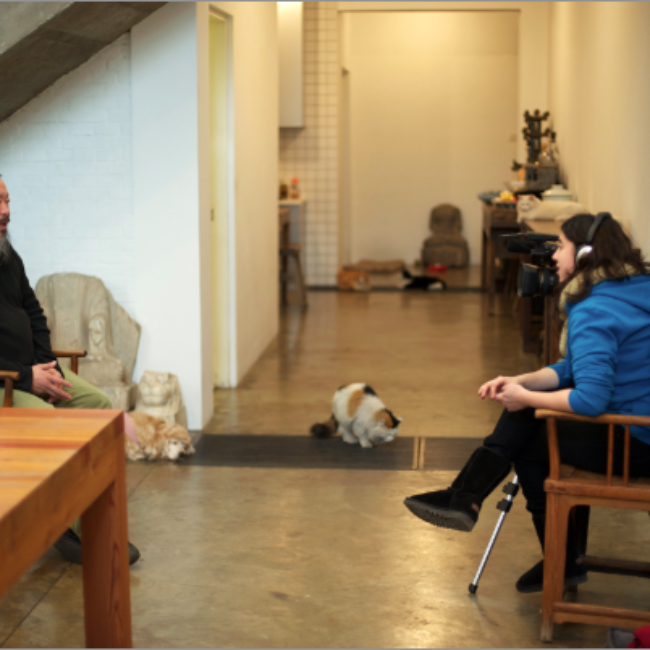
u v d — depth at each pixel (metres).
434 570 2.74
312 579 2.68
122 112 4.12
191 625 2.39
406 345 6.57
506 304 8.56
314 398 5.02
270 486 3.53
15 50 3.26
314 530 3.07
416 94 11.85
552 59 8.58
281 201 9.35
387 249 12.19
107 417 1.90
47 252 4.25
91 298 4.18
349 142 11.83
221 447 4.07
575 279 2.32
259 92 5.85
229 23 4.88
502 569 2.74
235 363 5.28
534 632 2.35
